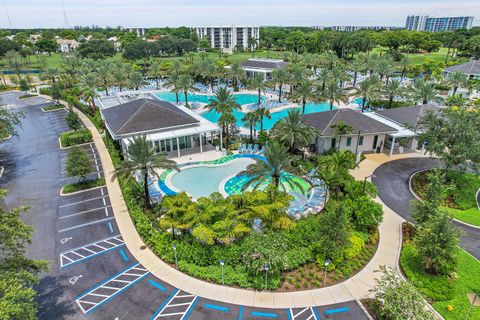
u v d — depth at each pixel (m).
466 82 74.62
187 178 39.94
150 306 21.86
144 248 27.78
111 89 95.00
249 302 22.09
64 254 27.09
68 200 36.00
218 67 95.81
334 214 24.19
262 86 70.81
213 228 24.52
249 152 47.72
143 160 31.03
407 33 169.38
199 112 70.81
